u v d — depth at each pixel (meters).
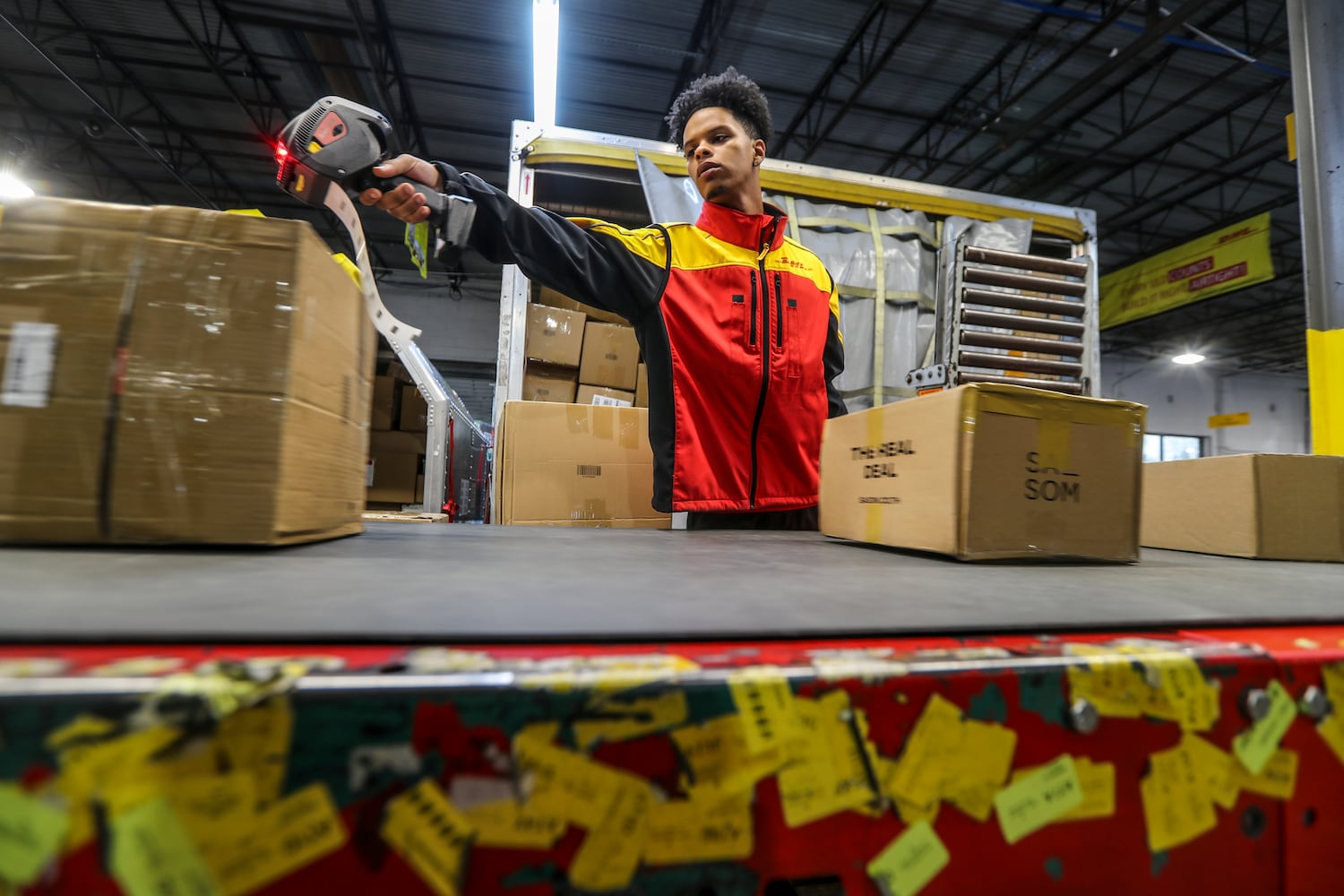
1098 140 6.32
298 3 4.83
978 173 7.11
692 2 4.71
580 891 0.25
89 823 0.22
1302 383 13.82
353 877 0.24
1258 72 5.19
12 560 0.49
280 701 0.23
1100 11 4.66
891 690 0.29
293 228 0.60
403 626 0.31
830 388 1.47
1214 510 1.00
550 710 0.26
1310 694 0.35
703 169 1.34
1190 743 0.33
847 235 2.36
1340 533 0.95
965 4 4.68
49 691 0.22
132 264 0.57
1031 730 0.31
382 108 6.15
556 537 0.97
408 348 2.36
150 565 0.49
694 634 0.33
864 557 0.74
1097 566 0.74
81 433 0.55
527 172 2.12
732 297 1.29
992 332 1.28
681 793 0.27
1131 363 12.94
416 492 3.29
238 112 6.21
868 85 5.65
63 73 4.82
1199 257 6.27
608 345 2.27
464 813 0.25
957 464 0.71
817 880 0.28
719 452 1.27
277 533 0.58
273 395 0.59
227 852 0.22
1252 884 0.34
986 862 0.30
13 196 0.55
